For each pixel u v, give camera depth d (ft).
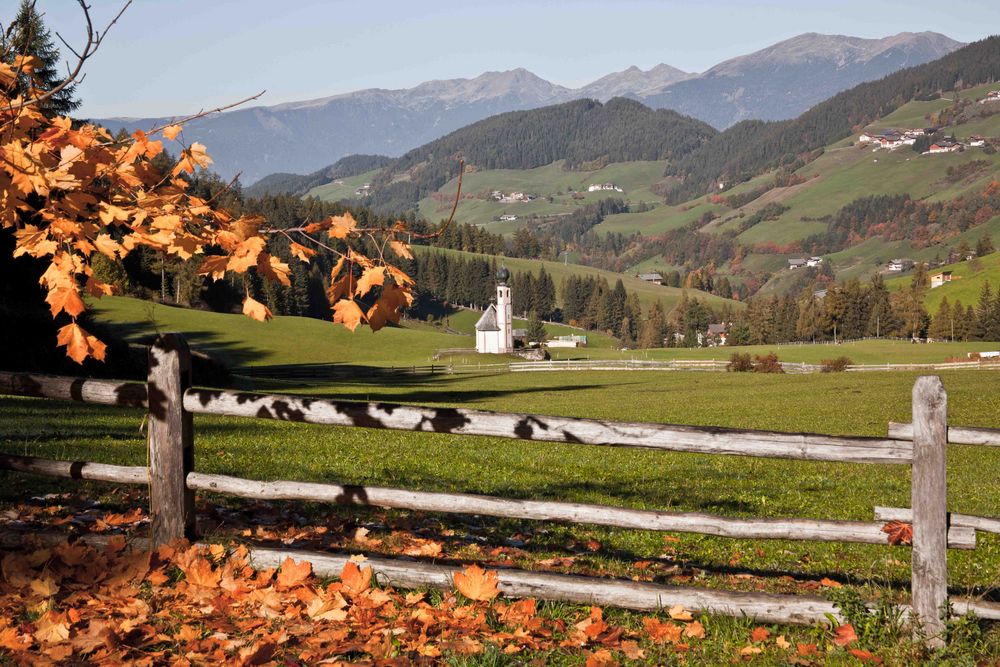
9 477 27.89
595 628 16.33
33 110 12.31
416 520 26.48
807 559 24.38
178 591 17.43
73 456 32.48
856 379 212.02
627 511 17.46
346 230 11.82
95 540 19.58
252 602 17.11
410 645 15.26
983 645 15.67
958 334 619.26
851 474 48.73
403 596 17.93
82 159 11.87
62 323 110.83
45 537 19.70
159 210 12.22
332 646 14.98
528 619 16.67
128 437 39.86
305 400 18.44
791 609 17.04
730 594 17.42
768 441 16.70
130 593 17.19
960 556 24.95
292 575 18.01
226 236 11.98
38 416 48.73
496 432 17.69
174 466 19.15
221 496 27.84
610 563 22.50
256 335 327.67
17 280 118.21
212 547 18.85
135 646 15.03
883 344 523.70
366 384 228.22
